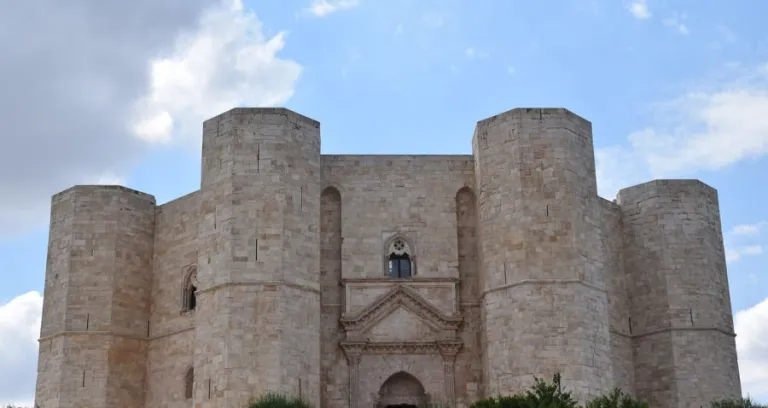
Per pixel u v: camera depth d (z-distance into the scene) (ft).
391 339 180.86
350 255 185.57
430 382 179.11
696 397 182.91
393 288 182.91
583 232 173.68
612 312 188.55
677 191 195.11
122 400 185.68
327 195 190.29
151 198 201.16
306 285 170.91
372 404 177.88
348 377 179.32
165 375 186.70
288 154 174.60
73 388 183.42
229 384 161.27
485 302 174.40
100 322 187.62
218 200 173.06
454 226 187.83
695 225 193.67
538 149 175.73
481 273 179.73
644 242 194.59
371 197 188.96
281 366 162.81
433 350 180.65
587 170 179.93
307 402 162.81
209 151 177.68
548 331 165.78
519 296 168.55
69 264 190.39
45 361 188.75
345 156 190.70
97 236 192.54
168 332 188.85
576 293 168.25
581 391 163.02
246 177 172.24
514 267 170.60
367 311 181.06
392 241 187.21
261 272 167.22
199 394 165.48
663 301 189.16
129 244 194.70
